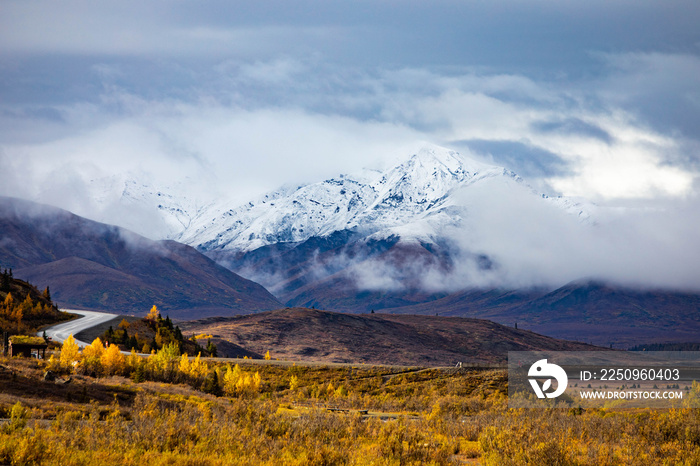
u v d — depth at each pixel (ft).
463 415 241.76
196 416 154.20
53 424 128.88
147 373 306.96
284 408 240.73
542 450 114.52
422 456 117.39
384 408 270.67
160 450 110.52
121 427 121.80
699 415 159.63
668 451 124.67
